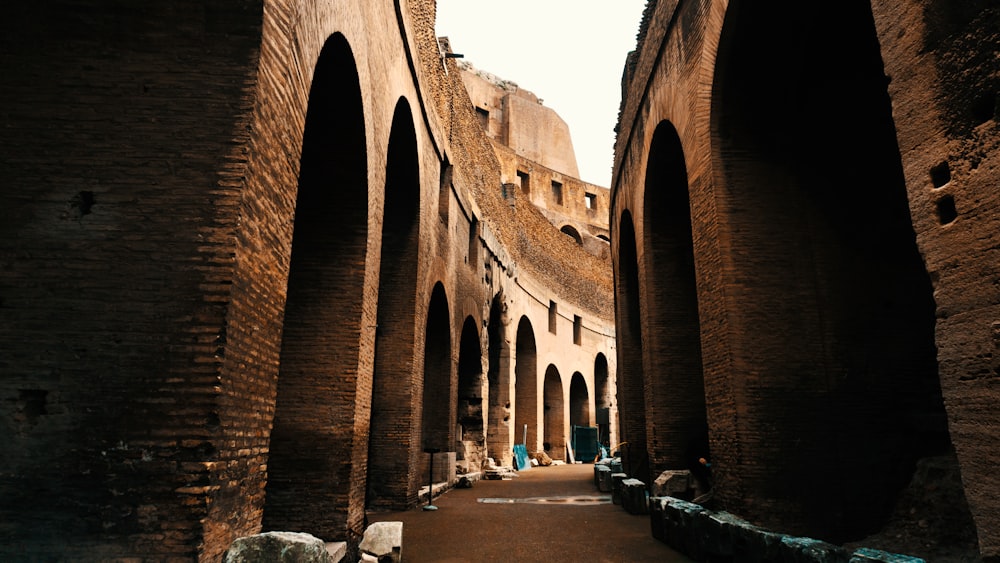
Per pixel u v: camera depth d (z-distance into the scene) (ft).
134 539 11.14
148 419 11.61
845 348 24.81
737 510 23.77
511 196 77.82
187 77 13.19
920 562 12.57
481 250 59.77
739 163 26.63
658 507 25.67
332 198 25.08
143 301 12.11
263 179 13.82
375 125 26.00
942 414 22.94
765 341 24.84
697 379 38.29
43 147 12.72
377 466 35.22
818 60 25.72
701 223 27.91
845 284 25.46
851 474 23.65
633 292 53.78
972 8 12.50
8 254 12.18
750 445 23.91
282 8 14.74
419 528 28.76
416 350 36.68
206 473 11.43
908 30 14.03
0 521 11.14
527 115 153.28
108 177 12.67
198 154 12.83
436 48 44.75
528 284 80.74
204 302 12.15
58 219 12.42
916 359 24.90
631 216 47.16
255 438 13.61
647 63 38.93
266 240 14.10
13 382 11.64
